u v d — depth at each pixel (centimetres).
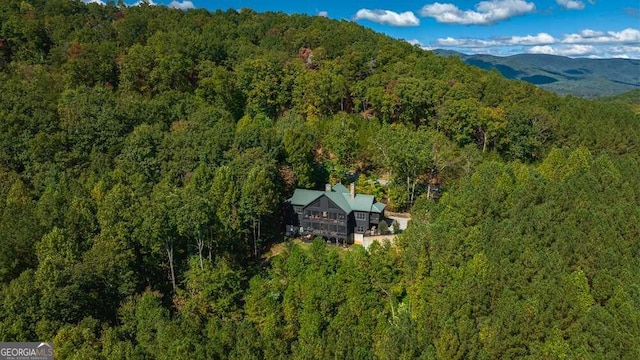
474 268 4297
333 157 7950
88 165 6191
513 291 4184
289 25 14325
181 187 6162
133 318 4309
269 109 9775
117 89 8738
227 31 12694
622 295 3981
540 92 11481
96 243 4584
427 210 5997
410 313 4403
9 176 5609
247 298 4622
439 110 9312
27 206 4975
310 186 7238
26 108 6588
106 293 4528
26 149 6059
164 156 6494
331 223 6550
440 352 3822
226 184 5769
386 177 8100
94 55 8744
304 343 4184
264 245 6475
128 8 12938
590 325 3738
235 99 9538
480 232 4928
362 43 12638
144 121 7219
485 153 8769
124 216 4688
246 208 5825
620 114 11156
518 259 4444
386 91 9856
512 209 5466
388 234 6512
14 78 7731
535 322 3825
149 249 4859
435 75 11388
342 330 4144
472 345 3819
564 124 9675
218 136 6788
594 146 9456
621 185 6241
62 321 4081
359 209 6606
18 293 3978
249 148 6831
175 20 12631
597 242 4681
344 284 4609
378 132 8138
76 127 6581
